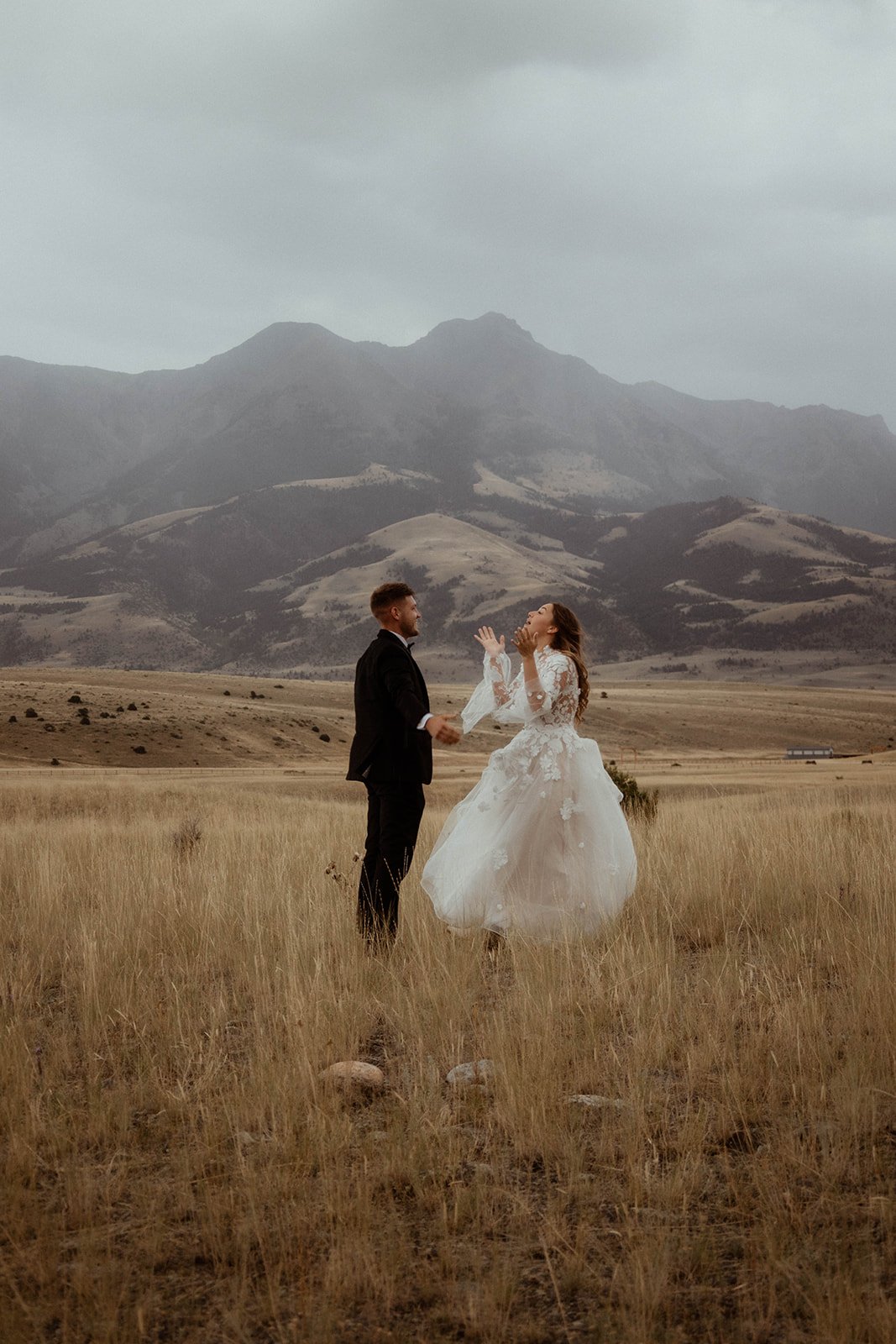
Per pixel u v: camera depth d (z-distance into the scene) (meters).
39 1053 3.65
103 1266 2.28
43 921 6.10
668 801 19.81
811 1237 2.34
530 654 5.28
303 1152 2.80
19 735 82.56
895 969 4.18
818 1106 3.05
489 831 5.36
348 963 4.88
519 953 4.93
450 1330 2.07
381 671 5.37
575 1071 3.43
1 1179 2.73
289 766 89.62
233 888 6.76
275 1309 2.09
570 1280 2.21
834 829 9.37
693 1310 2.10
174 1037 3.90
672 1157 2.82
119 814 18.53
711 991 4.16
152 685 129.62
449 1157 2.77
